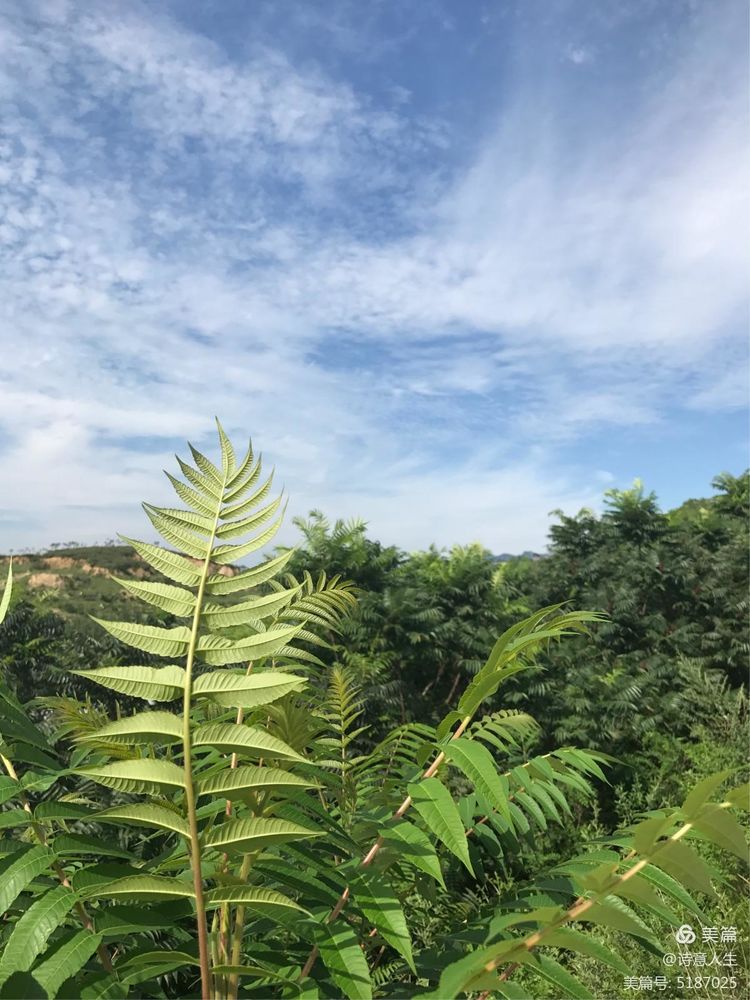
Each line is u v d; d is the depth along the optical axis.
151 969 1.17
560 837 4.94
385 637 7.87
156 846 2.59
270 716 1.33
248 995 1.25
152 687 0.97
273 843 0.98
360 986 1.03
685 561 11.74
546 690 8.25
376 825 1.26
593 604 11.17
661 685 9.60
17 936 1.05
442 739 1.27
